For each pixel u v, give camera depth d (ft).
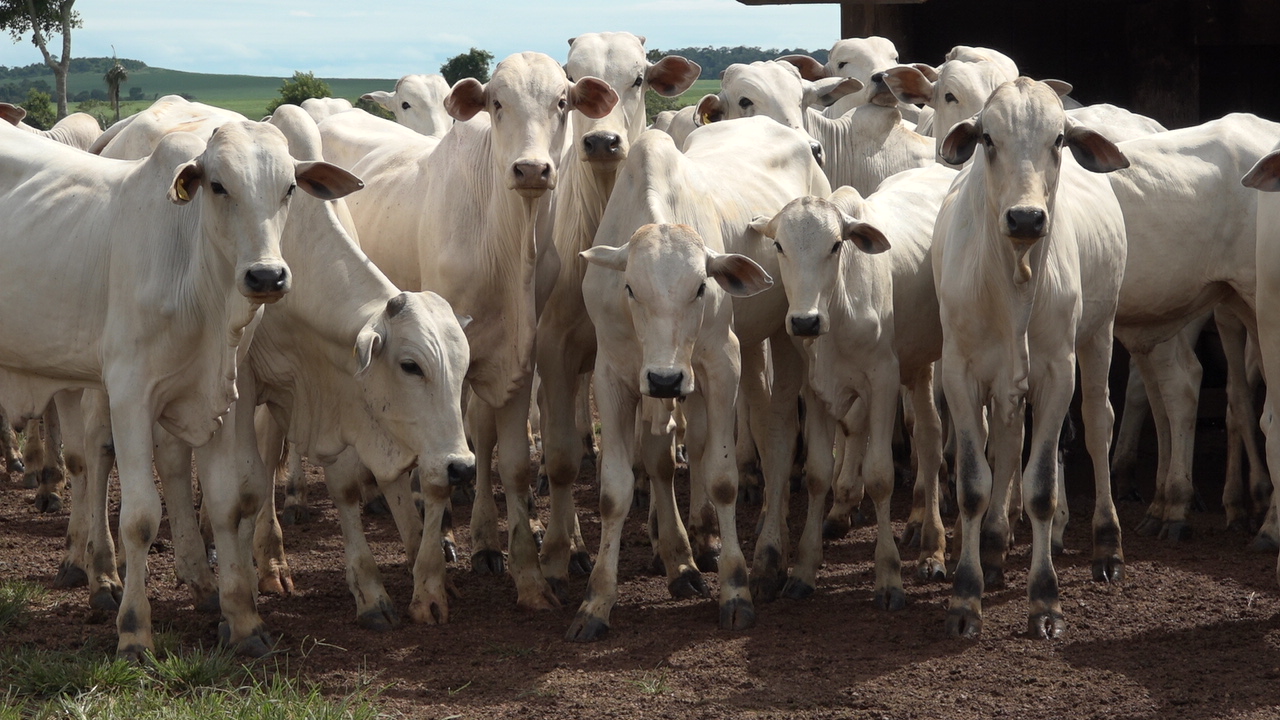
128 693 17.24
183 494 21.53
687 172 22.61
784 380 23.54
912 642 20.02
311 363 21.27
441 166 24.08
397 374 19.88
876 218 23.06
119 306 18.79
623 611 21.84
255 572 21.09
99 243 19.13
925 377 24.11
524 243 21.61
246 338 18.99
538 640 20.30
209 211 17.81
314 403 21.40
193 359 18.97
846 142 32.50
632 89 25.09
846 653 19.52
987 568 22.61
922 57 42.73
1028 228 17.98
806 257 20.36
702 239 19.86
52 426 32.48
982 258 19.77
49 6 126.93
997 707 17.31
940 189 25.88
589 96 22.72
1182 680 18.19
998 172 18.83
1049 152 18.67
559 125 21.91
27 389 20.72
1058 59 42.98
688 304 19.13
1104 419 23.27
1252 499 27.58
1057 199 20.52
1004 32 42.96
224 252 17.87
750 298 22.74
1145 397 29.99
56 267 19.26
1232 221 26.03
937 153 29.86
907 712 17.17
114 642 19.47
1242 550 25.49
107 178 19.70
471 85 22.16
